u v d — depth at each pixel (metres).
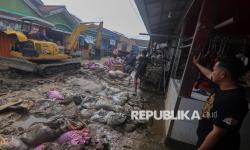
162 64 11.02
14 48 9.83
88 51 20.61
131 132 5.25
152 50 16.64
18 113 5.34
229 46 6.65
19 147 3.58
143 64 9.23
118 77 12.47
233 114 1.84
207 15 4.09
